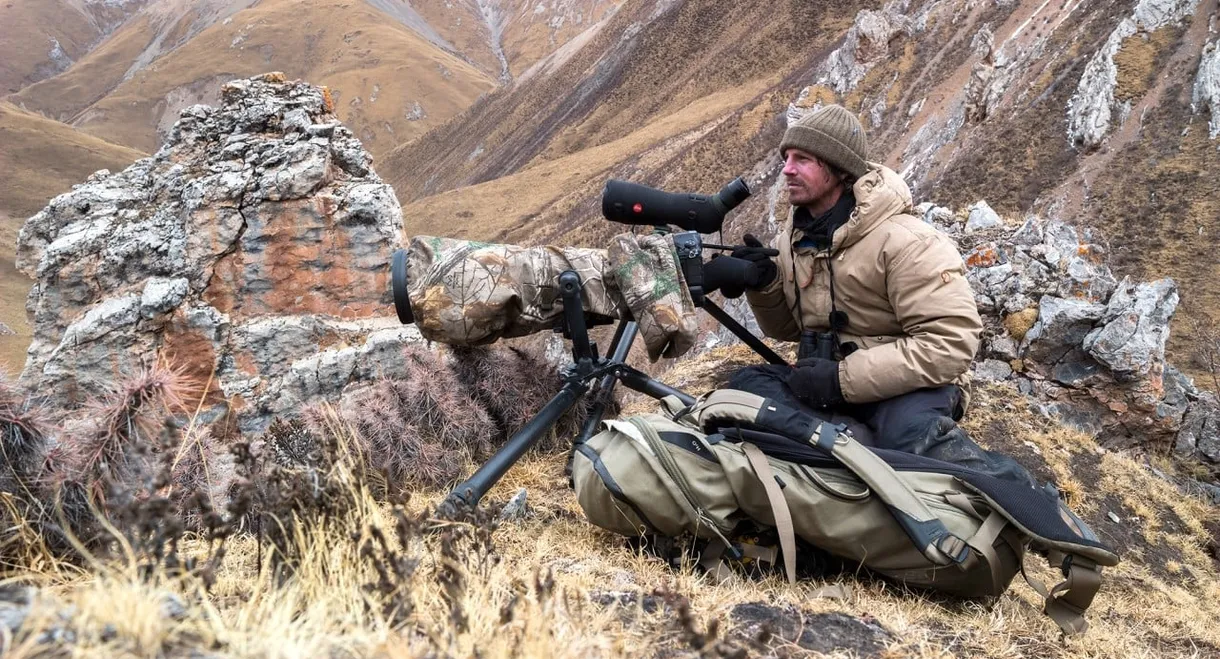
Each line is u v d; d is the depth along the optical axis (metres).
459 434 4.07
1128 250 63.12
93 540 2.12
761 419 3.05
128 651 1.35
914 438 3.12
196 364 6.55
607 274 3.16
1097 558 2.87
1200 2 77.31
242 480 2.93
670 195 3.34
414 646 1.68
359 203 6.85
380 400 4.00
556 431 4.57
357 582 1.95
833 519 2.93
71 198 7.36
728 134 132.25
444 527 2.40
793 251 3.54
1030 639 2.87
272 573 2.04
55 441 2.14
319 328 6.73
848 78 117.38
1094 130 74.44
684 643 2.10
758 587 2.92
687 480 2.99
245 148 7.06
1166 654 3.37
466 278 2.99
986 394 6.80
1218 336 37.00
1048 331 7.67
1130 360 7.38
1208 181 64.94
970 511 2.93
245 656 1.45
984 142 83.81
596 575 2.80
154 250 6.80
